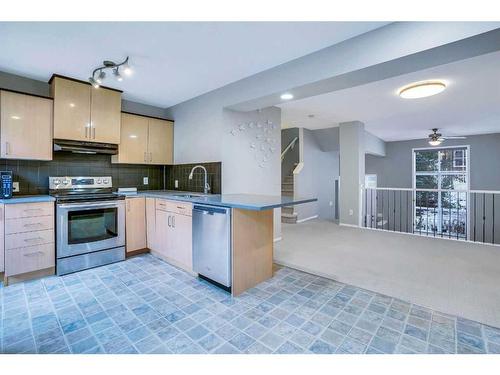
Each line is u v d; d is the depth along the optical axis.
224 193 3.40
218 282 2.46
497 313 2.01
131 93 3.57
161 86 3.30
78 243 2.91
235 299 2.29
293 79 2.55
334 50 2.25
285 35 2.12
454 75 3.01
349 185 5.54
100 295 2.35
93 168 3.58
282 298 2.31
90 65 2.69
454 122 5.53
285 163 7.18
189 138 3.84
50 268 2.78
